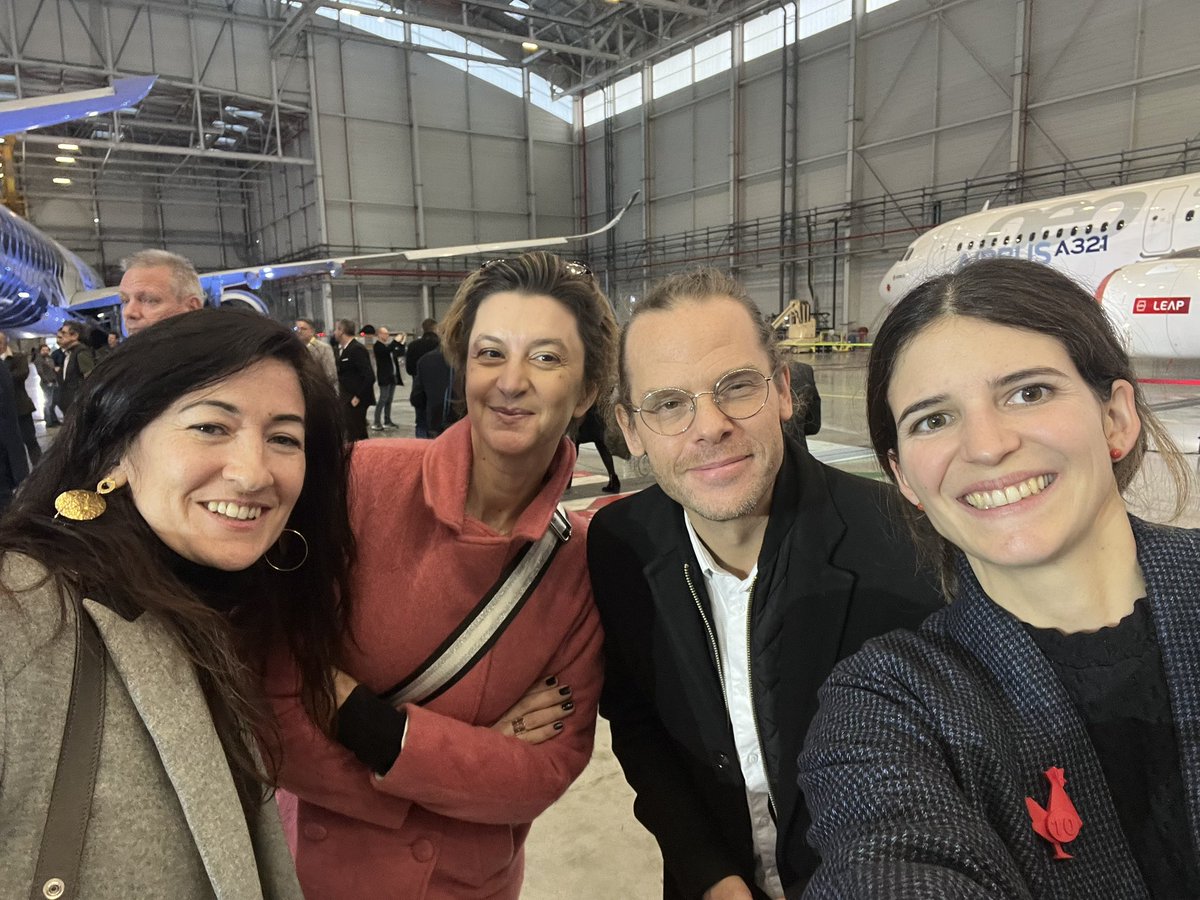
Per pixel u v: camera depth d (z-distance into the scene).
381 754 1.07
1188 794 0.64
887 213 16.50
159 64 17.48
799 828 1.11
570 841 1.99
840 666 0.83
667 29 19.73
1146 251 9.77
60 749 0.65
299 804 1.26
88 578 0.71
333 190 20.44
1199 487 3.88
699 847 1.18
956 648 0.78
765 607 1.08
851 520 1.11
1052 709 0.69
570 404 1.22
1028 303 0.68
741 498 1.02
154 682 0.70
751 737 1.14
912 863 0.61
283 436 0.85
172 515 0.78
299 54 19.38
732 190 19.41
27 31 16.19
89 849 0.65
